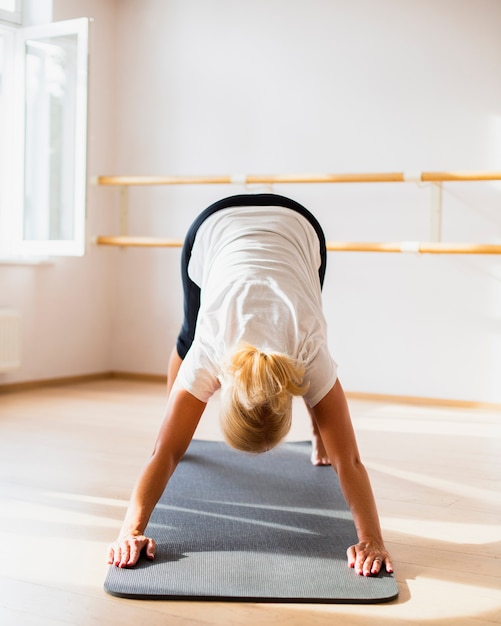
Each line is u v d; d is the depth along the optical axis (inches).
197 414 69.0
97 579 64.9
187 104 178.2
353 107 162.4
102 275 186.1
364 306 162.7
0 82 165.9
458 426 133.7
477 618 58.2
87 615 57.9
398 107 158.6
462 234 153.9
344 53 162.7
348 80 162.6
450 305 155.9
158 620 57.2
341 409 69.4
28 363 168.9
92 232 181.5
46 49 159.9
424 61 156.3
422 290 157.9
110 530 77.5
